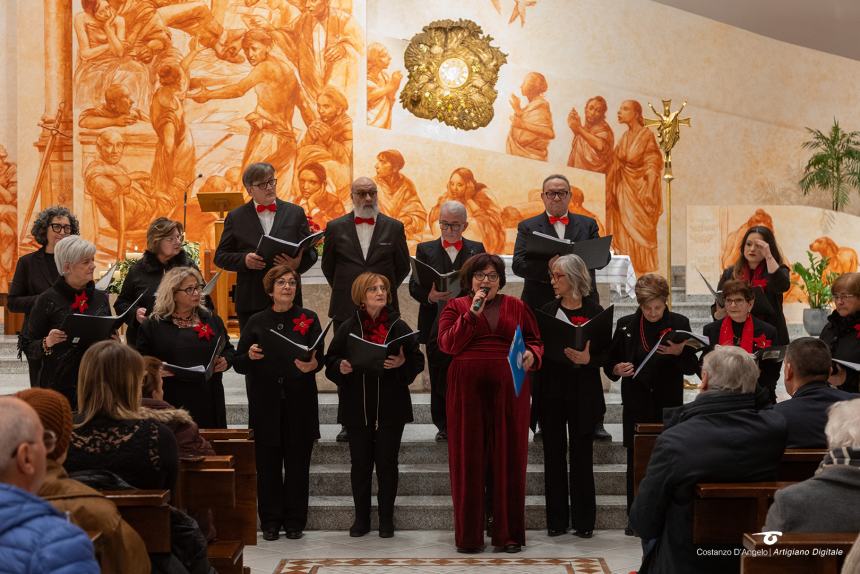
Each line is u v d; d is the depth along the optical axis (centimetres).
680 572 392
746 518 386
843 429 316
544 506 655
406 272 723
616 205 1490
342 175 1364
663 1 1506
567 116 1475
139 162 1332
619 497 675
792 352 451
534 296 689
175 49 1336
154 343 586
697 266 1455
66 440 307
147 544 359
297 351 596
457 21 1430
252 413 627
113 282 920
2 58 1365
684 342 581
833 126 1521
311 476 687
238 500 473
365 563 567
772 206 1447
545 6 1473
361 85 1366
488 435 592
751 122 1530
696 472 388
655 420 616
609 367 627
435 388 718
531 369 586
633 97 1498
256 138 1344
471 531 589
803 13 1528
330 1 1357
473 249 731
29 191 1347
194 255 1024
